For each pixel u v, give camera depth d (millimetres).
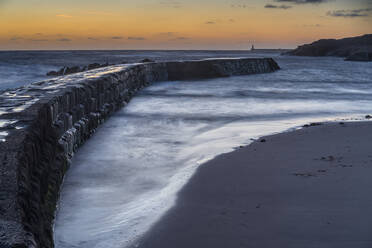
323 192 5191
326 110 15797
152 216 4715
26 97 7301
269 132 10594
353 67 61375
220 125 12164
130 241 4121
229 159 7312
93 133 10453
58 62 66500
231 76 38594
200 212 4746
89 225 4730
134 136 10328
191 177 6227
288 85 28609
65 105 7977
